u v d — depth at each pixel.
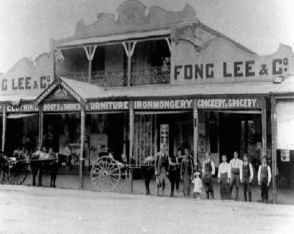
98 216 15.08
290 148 18.81
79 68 25.92
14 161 25.47
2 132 27.19
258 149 21.28
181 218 14.74
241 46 21.25
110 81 24.84
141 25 23.97
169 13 23.23
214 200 19.39
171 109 20.86
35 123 27.05
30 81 27.30
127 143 24.19
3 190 22.56
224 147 21.97
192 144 22.66
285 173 19.52
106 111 22.42
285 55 20.31
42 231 12.59
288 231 12.86
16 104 25.36
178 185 21.12
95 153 25.05
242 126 21.69
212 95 19.72
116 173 22.23
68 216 15.05
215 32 21.97
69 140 26.00
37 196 20.28
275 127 18.64
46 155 24.17
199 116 22.38
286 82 19.28
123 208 16.83
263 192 18.84
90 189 23.11
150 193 21.55
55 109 24.06
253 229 13.05
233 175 19.30
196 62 22.27
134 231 12.59
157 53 23.84
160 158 20.64
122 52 24.72
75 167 25.50
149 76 23.84
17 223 13.80
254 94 18.95
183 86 22.52
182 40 22.67
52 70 26.62
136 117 23.95
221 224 13.74
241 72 21.17
